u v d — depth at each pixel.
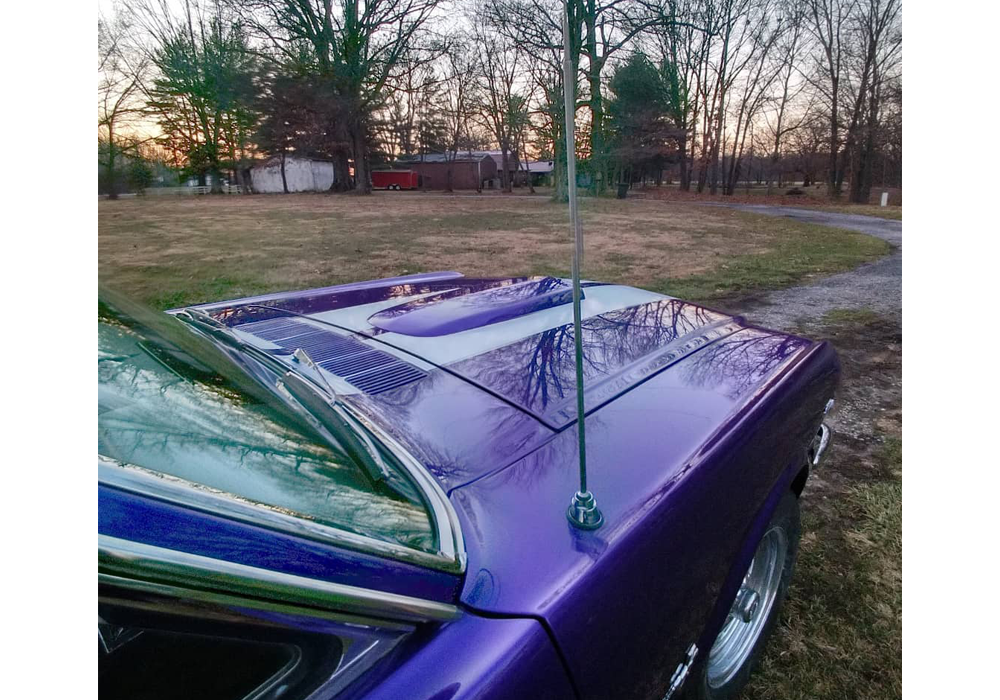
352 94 36.97
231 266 9.28
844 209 25.70
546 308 2.24
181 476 0.84
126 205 20.62
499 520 1.13
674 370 1.78
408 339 1.89
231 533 0.81
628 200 31.72
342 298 2.52
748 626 1.84
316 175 44.22
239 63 34.28
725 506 1.43
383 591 0.89
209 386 1.12
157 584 0.72
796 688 1.86
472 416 1.43
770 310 6.55
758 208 26.25
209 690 0.84
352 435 1.23
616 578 1.08
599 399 1.55
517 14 21.80
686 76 39.66
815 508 2.79
